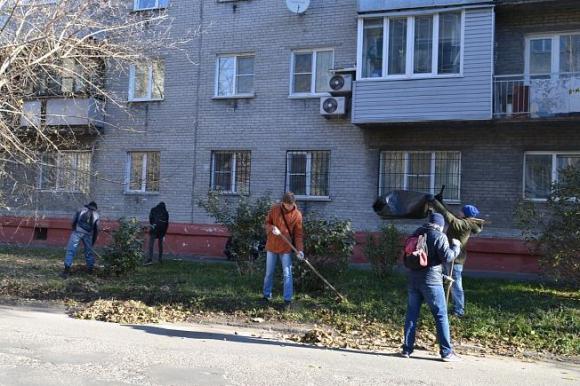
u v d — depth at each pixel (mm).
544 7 13438
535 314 8531
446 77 13555
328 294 9516
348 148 15344
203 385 5133
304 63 16203
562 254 8945
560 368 6406
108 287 10539
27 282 11000
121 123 17969
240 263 11234
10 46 9648
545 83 12742
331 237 9602
